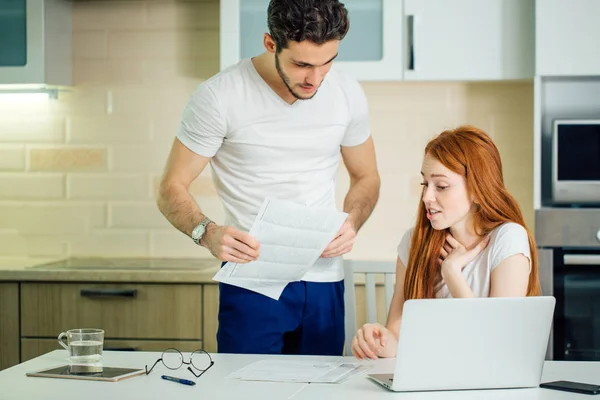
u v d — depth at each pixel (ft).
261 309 7.23
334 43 6.39
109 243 11.37
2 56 10.47
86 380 5.49
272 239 6.44
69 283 9.80
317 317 7.40
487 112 11.00
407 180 11.11
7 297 9.86
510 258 6.36
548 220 9.53
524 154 11.00
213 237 6.55
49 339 9.85
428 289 6.68
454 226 6.72
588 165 9.56
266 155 7.24
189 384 5.32
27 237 11.45
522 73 9.90
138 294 9.77
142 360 6.13
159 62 11.24
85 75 11.30
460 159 6.48
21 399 5.00
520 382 5.32
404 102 11.08
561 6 9.51
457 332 5.15
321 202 7.48
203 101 7.11
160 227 11.30
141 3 11.23
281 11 6.31
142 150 11.28
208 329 9.72
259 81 7.14
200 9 11.17
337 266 7.57
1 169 11.44
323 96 7.32
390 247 11.14
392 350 6.47
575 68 9.52
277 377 5.51
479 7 9.90
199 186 11.21
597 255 9.46
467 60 9.95
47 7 10.48
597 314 9.52
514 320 5.20
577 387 5.24
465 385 5.26
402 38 9.98
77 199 11.38
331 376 5.54
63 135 11.35
